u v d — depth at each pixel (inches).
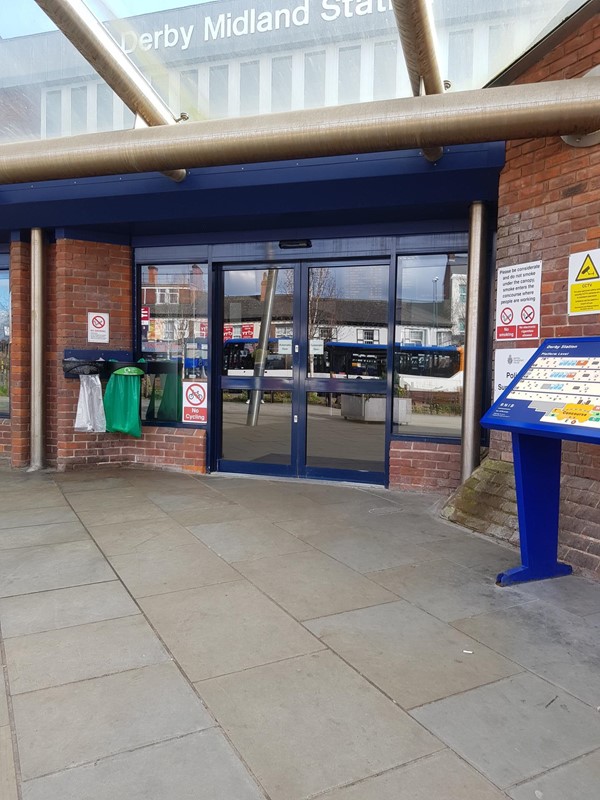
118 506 224.8
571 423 136.6
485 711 101.0
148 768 86.4
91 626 129.3
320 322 269.7
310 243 263.7
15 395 293.4
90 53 165.8
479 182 215.6
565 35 180.4
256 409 281.6
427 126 171.5
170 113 217.6
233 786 83.2
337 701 103.2
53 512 216.1
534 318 195.9
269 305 277.6
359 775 85.5
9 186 260.5
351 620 133.6
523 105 164.4
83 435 287.9
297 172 228.5
